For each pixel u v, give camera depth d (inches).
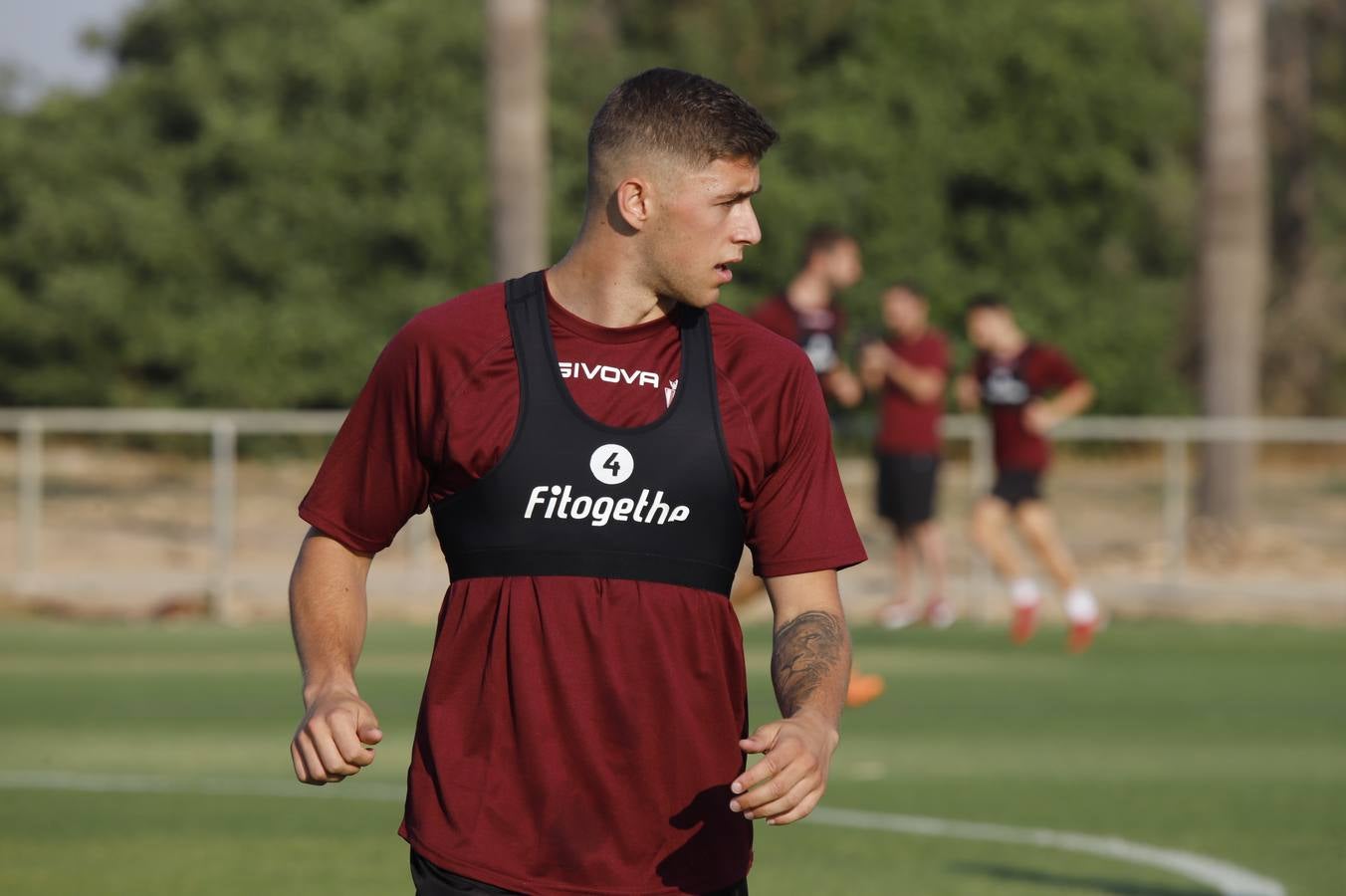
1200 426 2010.3
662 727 362.6
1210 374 2373.3
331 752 344.2
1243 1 2373.3
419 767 368.5
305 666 371.2
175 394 3912.4
